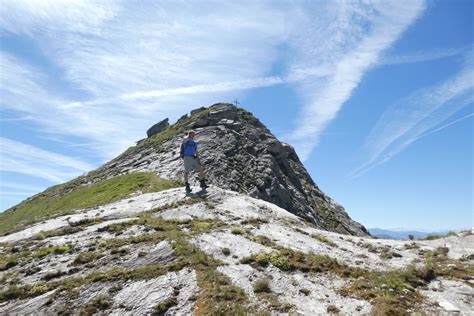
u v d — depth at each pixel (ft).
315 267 51.70
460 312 38.75
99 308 43.37
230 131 262.67
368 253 63.21
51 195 250.57
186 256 53.57
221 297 41.73
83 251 63.26
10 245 75.92
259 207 93.86
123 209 95.50
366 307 40.24
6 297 48.65
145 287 46.09
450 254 60.44
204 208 87.56
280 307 39.88
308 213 235.81
